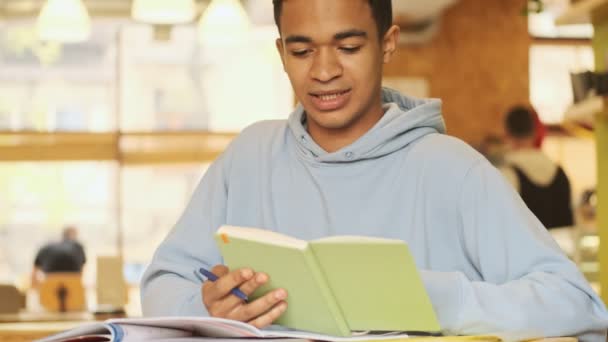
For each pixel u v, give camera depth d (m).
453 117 12.51
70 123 11.75
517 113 7.48
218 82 11.96
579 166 12.42
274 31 11.94
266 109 12.04
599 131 4.91
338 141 2.15
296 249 1.68
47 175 11.66
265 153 2.23
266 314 1.75
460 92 12.51
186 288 2.01
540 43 12.55
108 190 11.75
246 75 12.00
